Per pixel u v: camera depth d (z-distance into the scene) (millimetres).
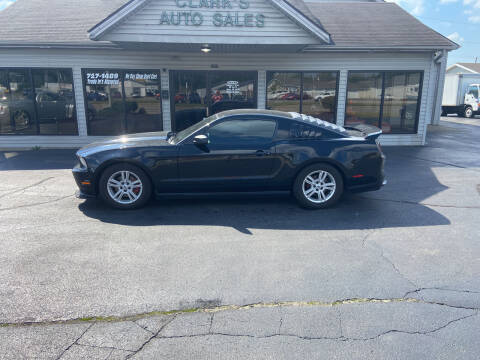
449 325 2818
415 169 8516
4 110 11172
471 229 4758
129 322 2822
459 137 14742
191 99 11430
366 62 11430
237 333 2705
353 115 11820
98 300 3096
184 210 5512
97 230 4660
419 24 12648
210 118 5938
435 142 13133
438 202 5953
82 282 3379
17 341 2598
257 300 3125
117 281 3402
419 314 2953
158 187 5426
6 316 2871
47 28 11242
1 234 4496
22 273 3531
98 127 11383
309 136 5492
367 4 15484
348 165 5453
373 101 11758
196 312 2955
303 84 11547
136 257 3898
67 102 11172
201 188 5469
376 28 12289
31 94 11078
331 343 2607
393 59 11430
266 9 8977
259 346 2568
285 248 4152
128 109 11359
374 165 5551
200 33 9016
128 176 5438
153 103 11375
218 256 3936
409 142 12141
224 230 4695
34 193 6332
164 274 3541
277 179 5480
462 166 8852
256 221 5039
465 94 27234
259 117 5484
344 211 5484
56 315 2893
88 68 10984
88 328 2748
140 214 5305
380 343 2613
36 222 4930
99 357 2451
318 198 5594
